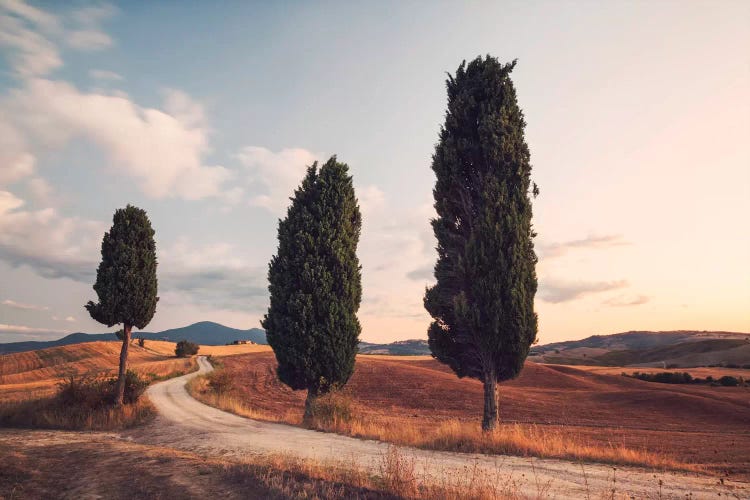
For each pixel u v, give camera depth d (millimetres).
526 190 18484
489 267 17484
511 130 18656
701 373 97875
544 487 9203
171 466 10344
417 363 101688
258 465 10344
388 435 16453
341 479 9148
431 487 8414
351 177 25219
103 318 22219
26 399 23406
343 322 22844
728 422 42438
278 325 22984
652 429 35781
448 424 17125
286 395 50531
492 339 17000
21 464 10836
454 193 19422
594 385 76438
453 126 19875
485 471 10133
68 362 85438
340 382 22438
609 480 9930
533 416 43062
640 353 172875
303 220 23859
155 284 23672
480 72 19906
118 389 22719
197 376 54625
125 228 23094
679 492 8992
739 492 8992
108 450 12711
